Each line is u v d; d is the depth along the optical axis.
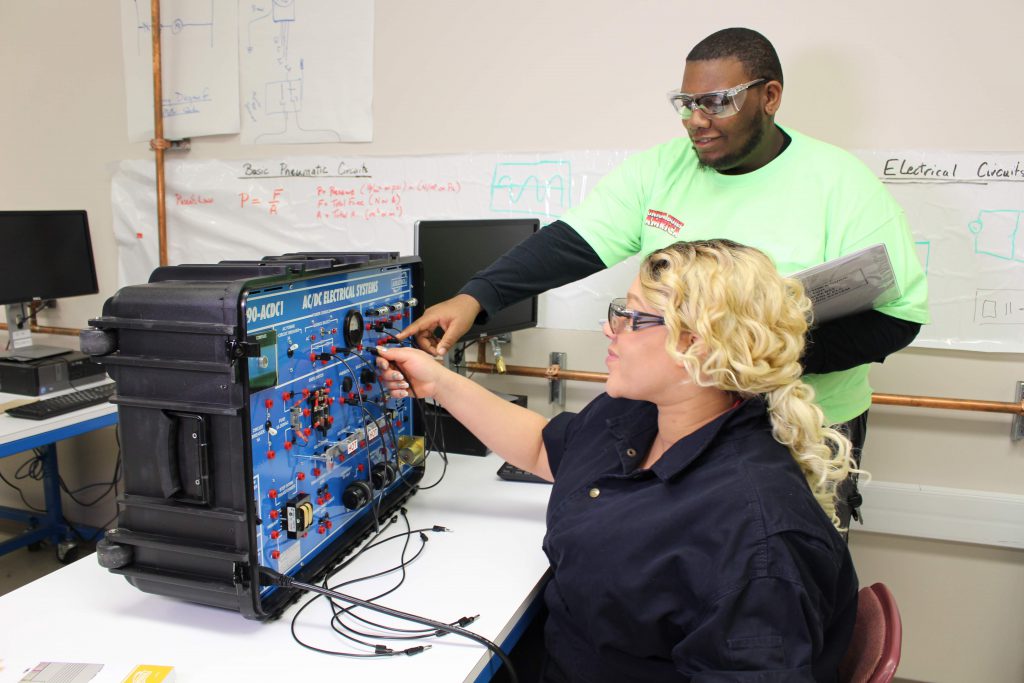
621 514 0.99
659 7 1.97
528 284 1.60
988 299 1.86
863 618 1.09
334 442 1.21
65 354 2.33
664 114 2.01
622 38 2.02
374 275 1.33
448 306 1.46
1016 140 1.78
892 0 1.80
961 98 1.80
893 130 1.85
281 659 0.97
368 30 2.25
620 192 1.65
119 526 1.08
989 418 1.91
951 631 2.04
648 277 0.98
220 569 1.02
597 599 0.96
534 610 1.19
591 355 2.19
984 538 1.93
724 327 0.90
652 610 0.91
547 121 2.12
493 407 1.35
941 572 2.03
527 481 1.62
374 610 1.08
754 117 1.36
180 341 0.98
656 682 0.97
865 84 1.85
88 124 2.65
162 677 0.89
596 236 1.64
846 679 1.06
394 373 1.33
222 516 1.00
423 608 1.10
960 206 1.84
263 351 0.99
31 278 2.36
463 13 2.15
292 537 1.10
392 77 2.25
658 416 1.09
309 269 1.12
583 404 2.23
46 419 2.04
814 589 0.85
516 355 2.26
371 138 2.30
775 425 0.97
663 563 0.90
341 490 1.25
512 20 2.11
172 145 2.52
